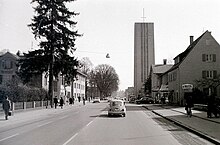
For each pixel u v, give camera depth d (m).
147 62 134.00
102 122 22.89
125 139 13.60
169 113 33.09
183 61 55.34
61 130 17.28
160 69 92.44
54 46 45.91
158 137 14.45
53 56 45.78
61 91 77.25
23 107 36.19
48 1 45.59
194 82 54.78
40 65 45.28
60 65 45.66
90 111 39.81
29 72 46.03
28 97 38.53
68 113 35.34
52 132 16.27
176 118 25.75
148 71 133.88
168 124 21.58
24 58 46.25
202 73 54.88
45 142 12.55
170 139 13.77
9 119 25.52
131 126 19.92
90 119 25.95
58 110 40.97
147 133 16.08
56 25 46.12
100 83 119.44
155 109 43.06
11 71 68.25
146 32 134.62
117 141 12.93
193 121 22.67
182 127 19.45
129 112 37.78
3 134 15.52
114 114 29.80
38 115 31.03
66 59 46.06
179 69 55.34
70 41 46.66
